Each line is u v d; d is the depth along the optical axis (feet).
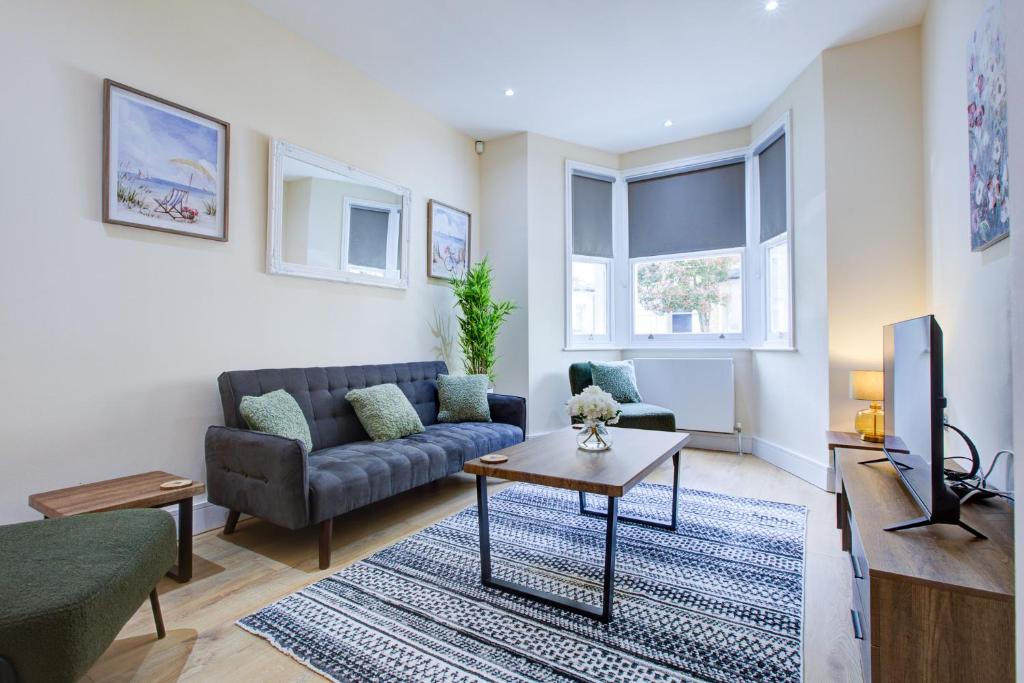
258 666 4.73
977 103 6.47
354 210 10.94
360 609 5.74
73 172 6.73
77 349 6.76
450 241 13.82
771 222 13.03
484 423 11.21
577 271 15.67
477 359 13.21
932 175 9.00
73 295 6.73
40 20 6.44
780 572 6.65
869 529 4.64
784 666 4.72
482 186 15.15
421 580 6.46
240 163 8.78
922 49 9.53
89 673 4.60
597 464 6.48
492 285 14.84
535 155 14.53
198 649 4.98
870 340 10.07
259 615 5.60
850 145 10.30
